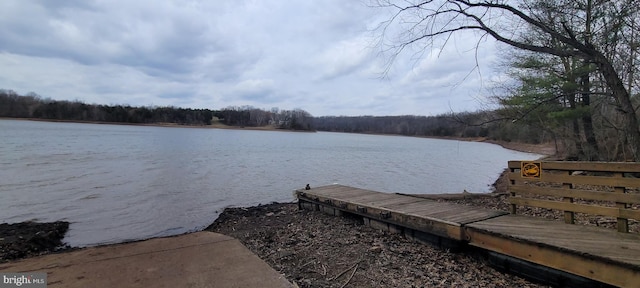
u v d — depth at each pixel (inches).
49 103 3919.8
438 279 172.9
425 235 226.7
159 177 688.4
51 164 831.1
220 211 426.9
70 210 418.0
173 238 183.2
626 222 175.5
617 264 136.3
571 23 339.3
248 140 2485.2
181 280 123.6
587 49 272.5
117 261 144.9
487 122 428.5
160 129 3949.3
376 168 962.7
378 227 265.6
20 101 3806.6
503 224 199.2
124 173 725.9
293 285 127.8
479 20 295.0
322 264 196.1
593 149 597.9
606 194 181.0
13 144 1384.1
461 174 868.0
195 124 4830.2
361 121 5270.7
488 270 184.9
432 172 901.2
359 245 229.1
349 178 746.2
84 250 161.9
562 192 200.8
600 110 550.3
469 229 196.5
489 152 1827.0
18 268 136.8
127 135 2390.5
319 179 721.0
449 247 212.1
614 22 328.5
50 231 322.3
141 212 416.5
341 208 305.3
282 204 447.5
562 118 558.6
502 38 286.8
